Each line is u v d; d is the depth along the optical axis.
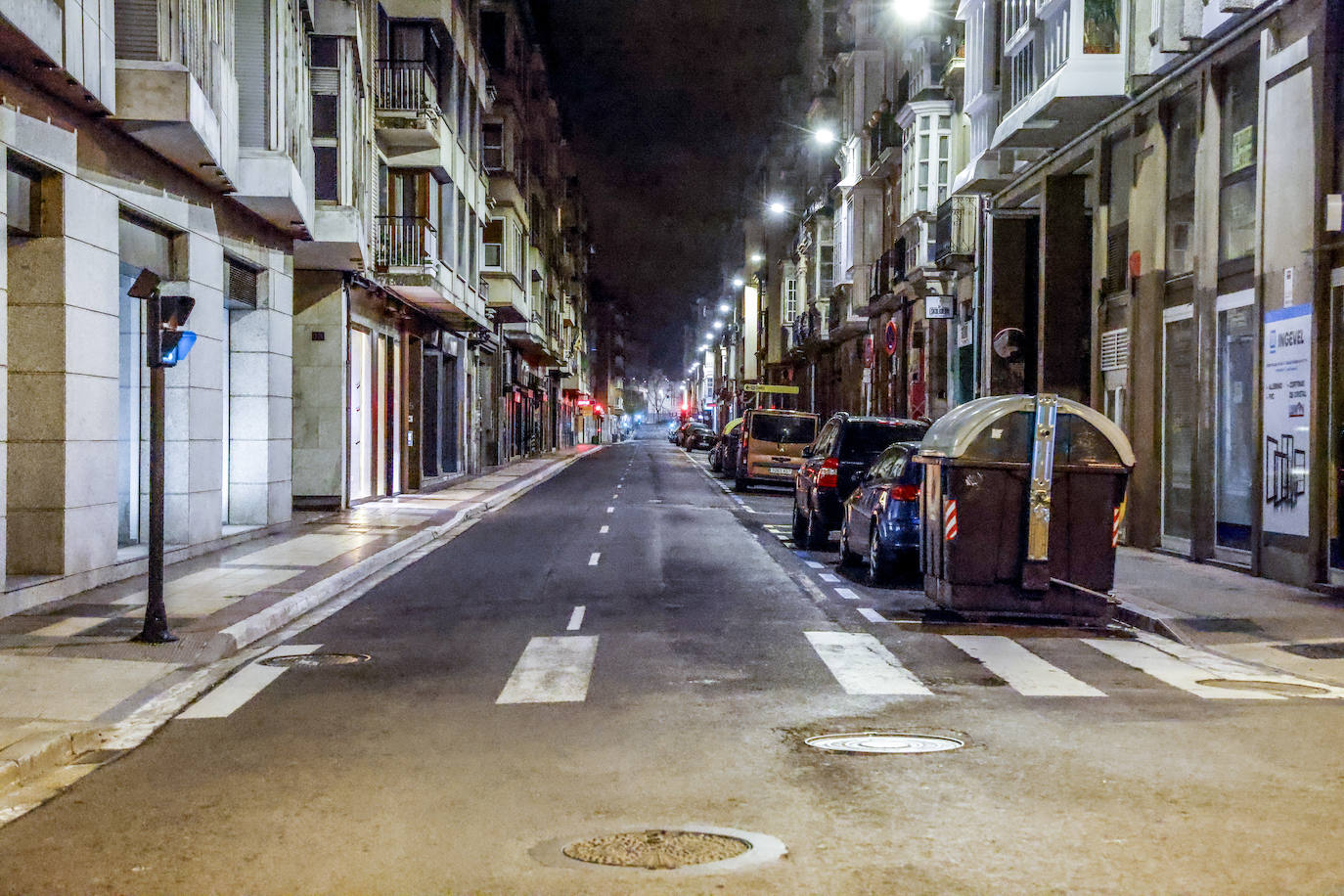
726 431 47.78
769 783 6.25
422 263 29.58
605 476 45.44
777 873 4.86
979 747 6.93
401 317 32.84
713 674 9.34
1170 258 17.83
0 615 11.48
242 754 7.10
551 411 84.88
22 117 11.54
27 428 12.67
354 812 5.85
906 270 35.19
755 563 17.30
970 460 11.78
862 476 17.12
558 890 4.71
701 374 163.12
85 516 13.29
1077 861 4.94
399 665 9.91
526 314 49.72
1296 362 13.90
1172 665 9.81
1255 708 8.02
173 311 10.54
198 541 17.27
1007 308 25.30
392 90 28.31
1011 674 9.34
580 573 16.16
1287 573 14.09
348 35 22.59
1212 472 16.25
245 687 9.12
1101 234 20.02
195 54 14.73
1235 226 15.83
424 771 6.61
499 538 21.28
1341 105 13.33
